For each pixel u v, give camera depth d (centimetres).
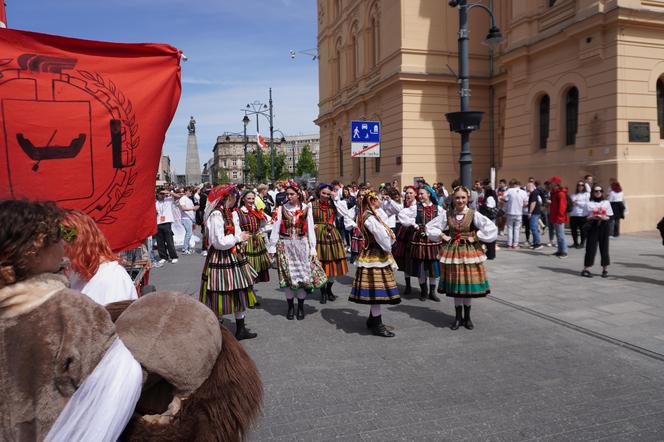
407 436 320
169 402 152
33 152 257
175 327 145
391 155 2084
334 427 334
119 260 248
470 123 834
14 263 125
